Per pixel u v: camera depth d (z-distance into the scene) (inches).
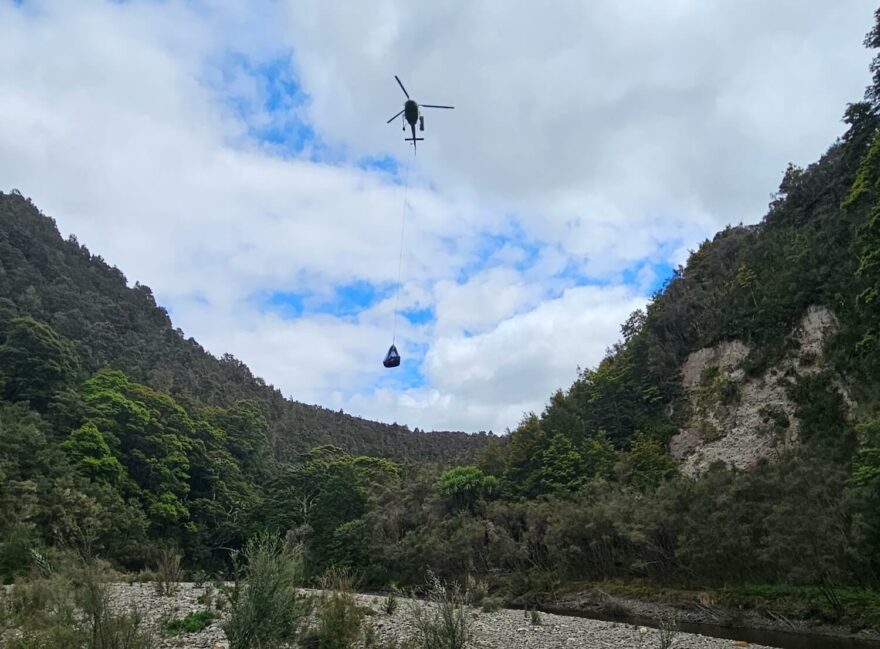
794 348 1957.4
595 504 1825.8
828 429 1627.7
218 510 2795.3
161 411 3164.4
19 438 1990.7
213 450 3297.2
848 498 1149.7
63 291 4557.1
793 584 1227.2
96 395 2763.3
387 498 2450.8
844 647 906.7
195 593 908.0
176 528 2559.1
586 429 2564.0
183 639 556.7
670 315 2620.6
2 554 1147.3
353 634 515.8
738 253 2625.5
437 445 7022.6
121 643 359.3
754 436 1905.8
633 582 1605.6
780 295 2089.1
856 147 1557.6
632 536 1578.5
